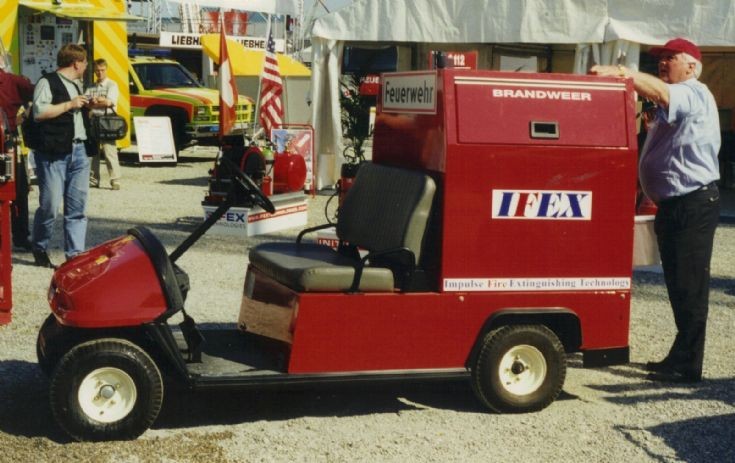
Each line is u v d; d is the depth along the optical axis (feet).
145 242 17.07
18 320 24.09
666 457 16.72
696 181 20.31
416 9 48.29
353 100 52.16
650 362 21.93
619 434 17.78
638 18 45.14
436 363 17.98
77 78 29.19
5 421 17.40
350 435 17.35
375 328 17.57
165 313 16.51
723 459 16.70
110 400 16.52
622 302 18.67
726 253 37.65
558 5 45.83
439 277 17.85
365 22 49.32
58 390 16.21
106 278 16.56
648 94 19.40
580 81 18.34
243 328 19.80
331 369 17.46
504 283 18.10
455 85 17.80
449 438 17.30
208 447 16.51
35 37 53.88
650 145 20.81
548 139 18.03
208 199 37.06
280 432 17.43
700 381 21.18
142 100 70.08
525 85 18.04
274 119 48.49
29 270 29.81
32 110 28.81
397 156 20.07
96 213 41.91
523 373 18.57
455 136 17.65
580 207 18.28
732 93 61.98
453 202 17.69
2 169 22.24
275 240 36.24
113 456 15.90
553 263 18.28
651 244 25.89
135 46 94.53
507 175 17.88
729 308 28.22
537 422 18.25
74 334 17.43
